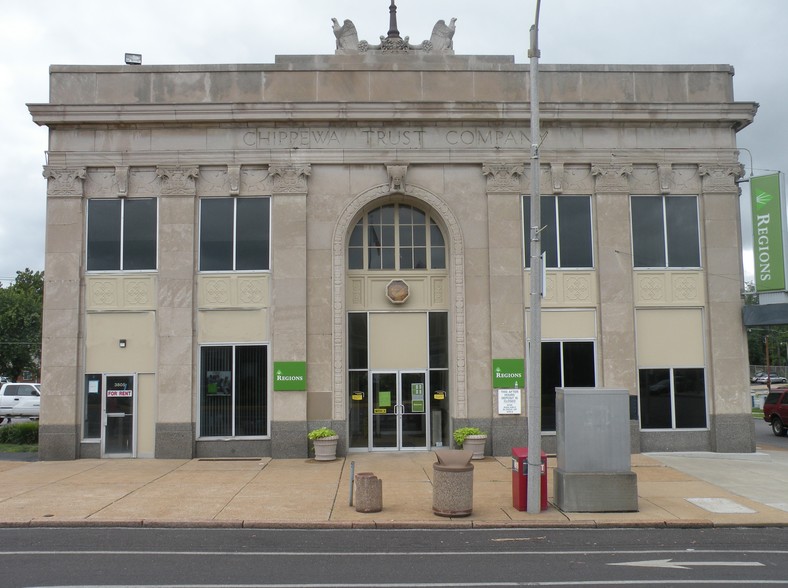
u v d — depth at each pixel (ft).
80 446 66.80
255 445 67.10
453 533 39.65
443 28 73.20
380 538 38.19
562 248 69.82
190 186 68.69
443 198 69.72
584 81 71.31
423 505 46.06
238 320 68.13
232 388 67.56
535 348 44.96
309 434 64.75
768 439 96.89
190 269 67.87
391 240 71.46
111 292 68.18
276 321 67.46
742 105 70.33
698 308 70.03
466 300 68.69
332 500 47.67
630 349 68.44
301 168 68.90
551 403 68.28
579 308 69.26
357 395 69.62
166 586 27.91
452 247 69.31
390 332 70.49
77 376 67.05
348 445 68.85
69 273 67.82
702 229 70.59
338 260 68.74
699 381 69.46
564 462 45.09
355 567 31.40
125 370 67.56
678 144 71.05
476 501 47.44
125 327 67.92
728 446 67.97
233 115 68.54
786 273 66.59
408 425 69.82
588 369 68.74
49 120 68.08
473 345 68.23
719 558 33.63
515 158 69.92
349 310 70.28
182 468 61.05
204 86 70.03
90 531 39.78
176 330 67.21
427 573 30.32
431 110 69.15
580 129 70.64
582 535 39.27
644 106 69.82
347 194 69.46
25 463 64.23
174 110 68.33
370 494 43.83
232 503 46.62
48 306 67.46
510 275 68.69
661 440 68.69
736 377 68.85
